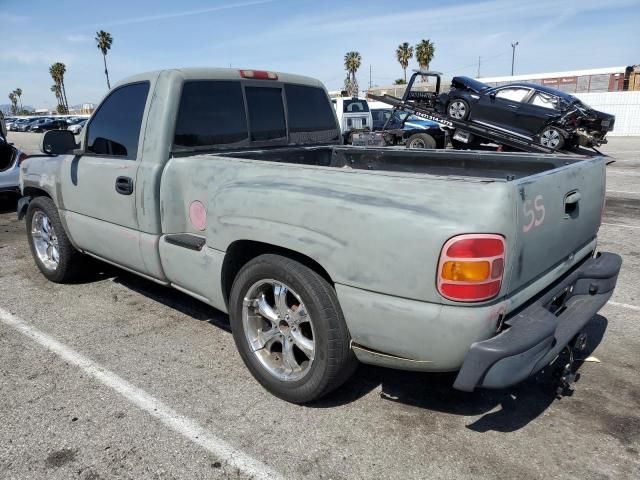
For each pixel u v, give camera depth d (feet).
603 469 8.09
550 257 8.77
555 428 9.12
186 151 11.83
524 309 8.29
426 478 7.90
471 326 7.31
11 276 17.20
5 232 23.53
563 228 9.00
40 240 16.63
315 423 9.22
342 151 15.23
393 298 7.78
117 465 8.18
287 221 8.83
